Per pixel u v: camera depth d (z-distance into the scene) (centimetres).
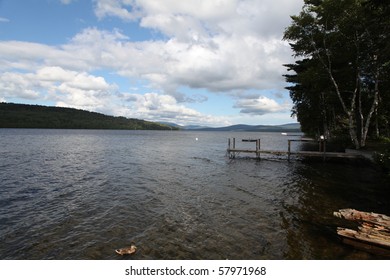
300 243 923
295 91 4769
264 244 921
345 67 3138
